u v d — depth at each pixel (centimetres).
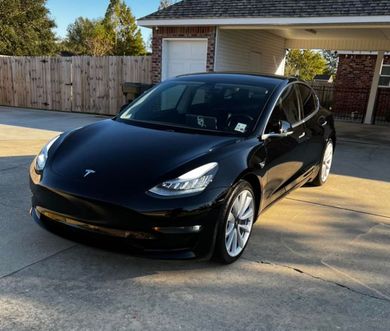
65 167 336
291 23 1041
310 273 339
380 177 680
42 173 342
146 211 298
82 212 311
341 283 325
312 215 480
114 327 258
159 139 369
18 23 3041
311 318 278
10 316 264
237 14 1096
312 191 580
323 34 1433
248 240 379
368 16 959
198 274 329
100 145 361
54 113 1391
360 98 1933
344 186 614
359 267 354
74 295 291
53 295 289
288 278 329
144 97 482
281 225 443
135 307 280
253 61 1427
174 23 1165
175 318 271
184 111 436
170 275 325
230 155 345
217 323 267
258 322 271
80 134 395
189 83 475
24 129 1011
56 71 1448
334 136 637
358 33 1343
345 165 761
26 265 329
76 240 322
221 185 321
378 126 1488
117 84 1343
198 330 259
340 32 1341
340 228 443
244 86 454
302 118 509
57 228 334
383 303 300
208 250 320
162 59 1231
